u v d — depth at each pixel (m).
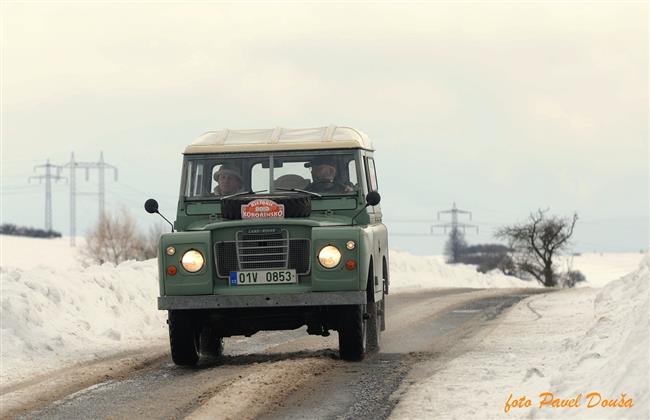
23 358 38.25
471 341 41.16
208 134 37.97
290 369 31.81
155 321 52.00
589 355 27.78
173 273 33.88
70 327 44.56
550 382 25.91
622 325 32.72
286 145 36.47
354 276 33.31
